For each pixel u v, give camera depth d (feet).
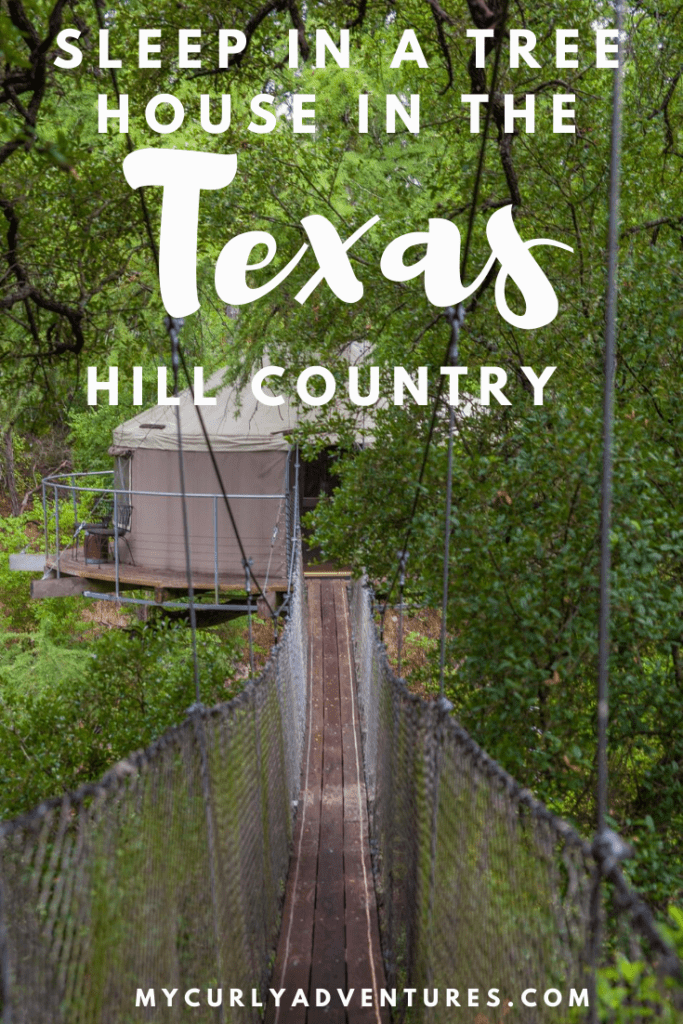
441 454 18.89
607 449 6.61
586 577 13.64
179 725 10.36
